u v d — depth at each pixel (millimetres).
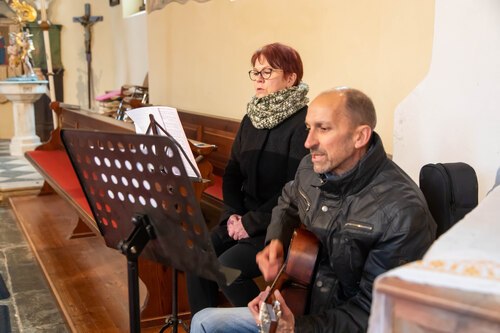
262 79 2611
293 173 2531
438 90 2285
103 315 3057
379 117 2996
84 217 3303
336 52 3283
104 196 1841
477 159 2137
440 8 2246
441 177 1842
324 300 1866
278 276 1938
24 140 8414
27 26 9336
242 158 2699
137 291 1738
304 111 2605
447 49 2232
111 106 7191
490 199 1212
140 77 7969
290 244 2010
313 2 3449
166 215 1649
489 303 775
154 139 1505
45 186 5738
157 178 1590
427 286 823
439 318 799
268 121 2580
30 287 3709
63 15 9539
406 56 2777
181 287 2979
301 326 1656
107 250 4164
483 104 2100
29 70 9055
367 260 1722
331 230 1831
